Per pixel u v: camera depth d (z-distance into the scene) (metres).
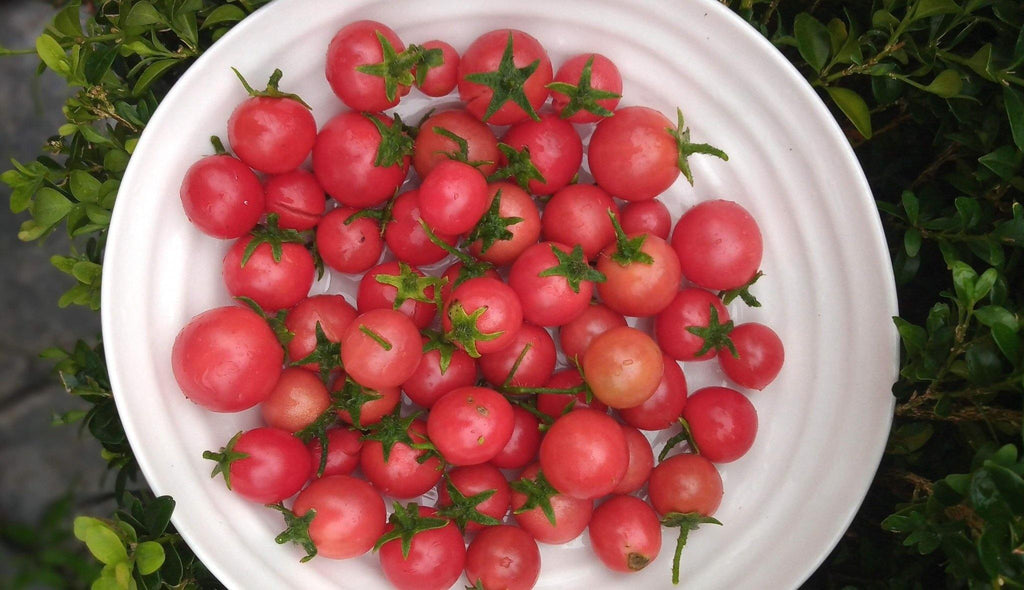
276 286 0.23
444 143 0.23
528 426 0.24
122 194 0.22
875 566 0.25
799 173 0.24
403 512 0.22
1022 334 0.20
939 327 0.21
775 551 0.25
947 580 0.22
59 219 0.23
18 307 0.37
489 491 0.23
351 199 0.23
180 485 0.23
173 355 0.22
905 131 0.25
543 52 0.23
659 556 0.25
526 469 0.24
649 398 0.23
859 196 0.24
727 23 0.23
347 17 0.23
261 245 0.22
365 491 0.22
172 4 0.22
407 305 0.23
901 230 0.26
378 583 0.24
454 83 0.23
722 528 0.25
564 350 0.24
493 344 0.22
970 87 0.22
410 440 0.23
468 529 0.24
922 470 0.25
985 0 0.21
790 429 0.25
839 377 0.25
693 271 0.24
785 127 0.24
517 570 0.23
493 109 0.22
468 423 0.22
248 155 0.22
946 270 0.25
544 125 0.23
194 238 0.24
